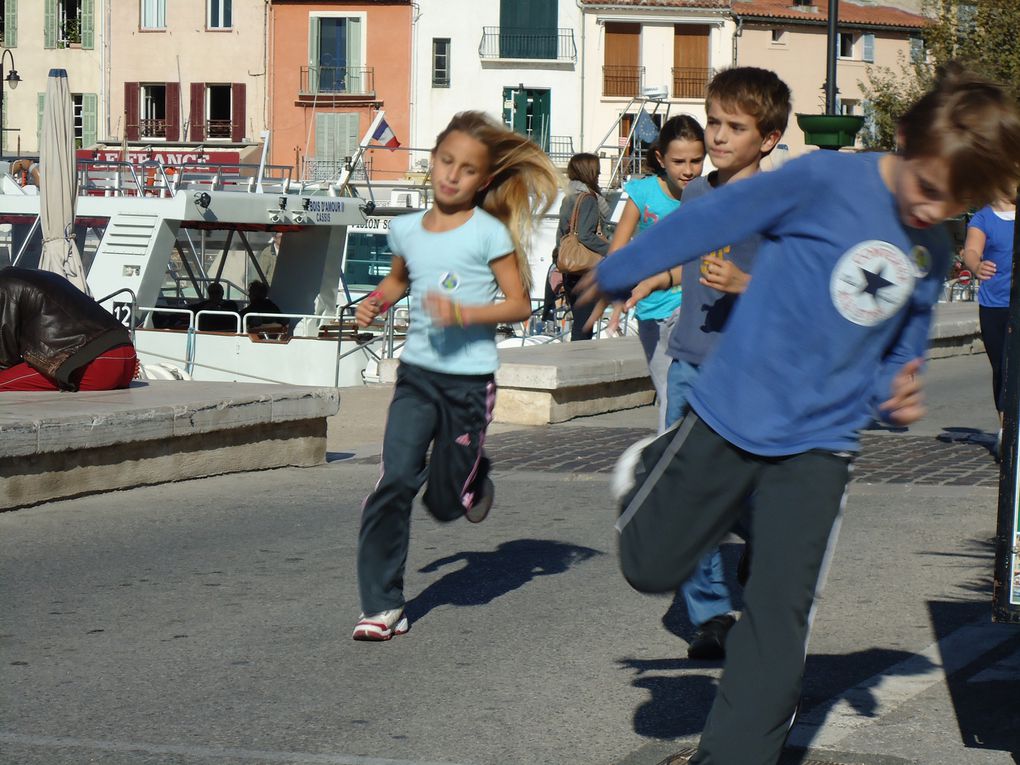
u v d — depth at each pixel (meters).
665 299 6.56
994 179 3.67
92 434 9.65
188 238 26.50
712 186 5.72
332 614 6.75
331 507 9.62
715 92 5.61
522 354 15.30
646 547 4.04
